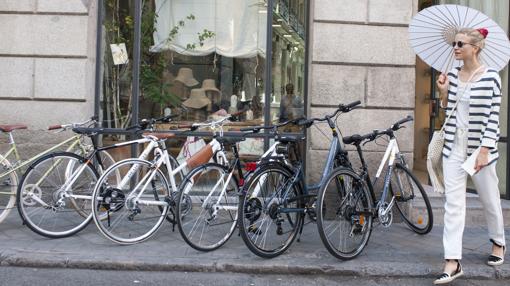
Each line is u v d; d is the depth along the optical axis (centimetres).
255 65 756
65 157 579
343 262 520
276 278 498
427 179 884
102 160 635
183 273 504
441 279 477
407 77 711
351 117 707
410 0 711
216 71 763
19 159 613
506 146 782
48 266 509
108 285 469
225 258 525
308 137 711
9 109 708
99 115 738
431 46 553
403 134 711
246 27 761
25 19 706
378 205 604
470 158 469
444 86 497
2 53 707
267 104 746
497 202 509
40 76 707
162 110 756
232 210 567
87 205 606
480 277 505
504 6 797
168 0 764
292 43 741
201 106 759
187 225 544
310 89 711
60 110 708
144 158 577
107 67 745
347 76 706
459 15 521
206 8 766
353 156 703
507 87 785
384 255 548
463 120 481
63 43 707
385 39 709
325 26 703
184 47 765
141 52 754
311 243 586
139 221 593
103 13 745
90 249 543
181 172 592
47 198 578
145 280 484
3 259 511
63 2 706
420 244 595
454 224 480
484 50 524
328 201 545
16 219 656
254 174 515
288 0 744
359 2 705
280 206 531
